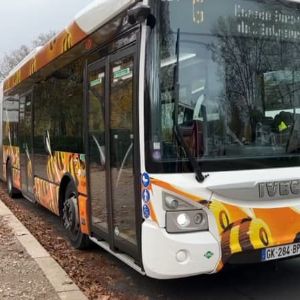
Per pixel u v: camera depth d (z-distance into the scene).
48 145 8.62
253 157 4.98
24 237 8.02
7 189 13.76
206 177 4.71
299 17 5.43
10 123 12.48
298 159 5.23
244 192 4.81
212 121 4.89
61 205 8.03
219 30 5.01
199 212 4.67
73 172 7.20
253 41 5.17
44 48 8.73
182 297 5.45
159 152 4.68
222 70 5.00
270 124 5.16
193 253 4.60
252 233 4.84
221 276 6.11
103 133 5.91
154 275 4.69
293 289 5.62
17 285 5.62
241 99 5.06
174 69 4.78
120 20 5.39
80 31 6.66
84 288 5.71
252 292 5.55
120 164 5.42
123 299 5.39
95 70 6.17
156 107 4.71
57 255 7.13
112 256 7.07
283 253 5.01
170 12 4.80
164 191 4.62
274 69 5.27
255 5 5.20
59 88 7.86
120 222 5.48
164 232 4.61
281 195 5.02
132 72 5.07
